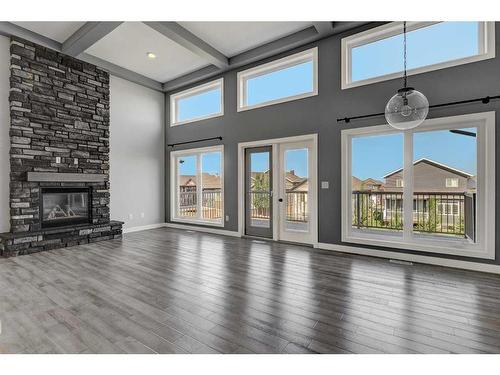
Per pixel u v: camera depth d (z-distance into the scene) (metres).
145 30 4.18
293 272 3.09
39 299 2.38
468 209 3.36
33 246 4.01
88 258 3.71
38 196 4.32
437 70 3.29
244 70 5.11
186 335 1.82
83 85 4.94
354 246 3.91
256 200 5.13
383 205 4.20
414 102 2.71
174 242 4.74
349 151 4.02
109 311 2.16
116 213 5.64
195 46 4.35
